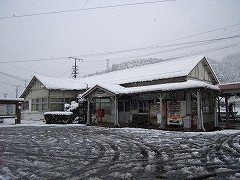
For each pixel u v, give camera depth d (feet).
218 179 17.10
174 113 57.36
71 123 79.25
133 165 21.42
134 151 28.17
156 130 52.60
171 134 44.42
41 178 17.85
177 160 23.13
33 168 20.81
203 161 22.50
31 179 17.67
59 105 92.53
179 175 18.21
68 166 21.31
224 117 90.84
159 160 23.26
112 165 21.52
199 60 65.46
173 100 59.31
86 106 79.05
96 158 24.56
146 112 66.54
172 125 57.31
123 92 63.31
